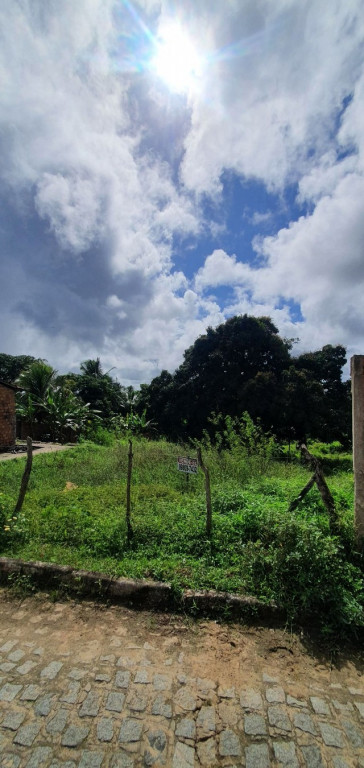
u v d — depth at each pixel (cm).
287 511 430
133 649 279
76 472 912
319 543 343
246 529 448
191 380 2070
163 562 383
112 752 195
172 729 209
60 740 201
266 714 222
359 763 193
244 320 1995
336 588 317
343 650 282
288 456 1067
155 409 2259
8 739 201
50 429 1895
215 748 199
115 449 1283
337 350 1934
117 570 367
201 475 781
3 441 1373
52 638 291
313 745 202
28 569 374
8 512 500
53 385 2148
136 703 227
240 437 1012
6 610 330
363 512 380
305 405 1655
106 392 3081
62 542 449
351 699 236
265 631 302
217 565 387
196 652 277
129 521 460
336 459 1329
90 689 237
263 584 341
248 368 2005
